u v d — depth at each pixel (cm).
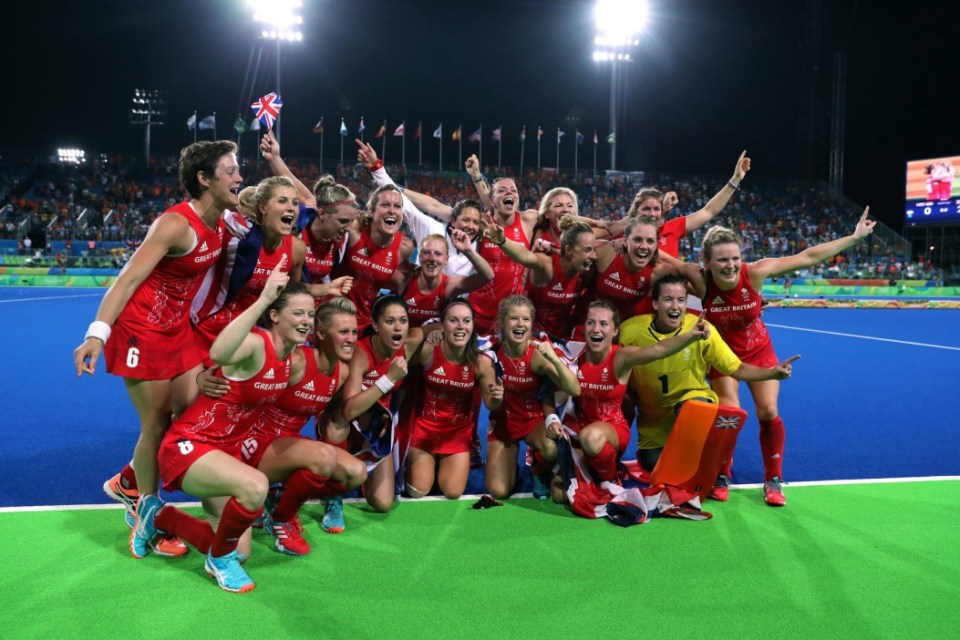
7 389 849
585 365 482
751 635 301
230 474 333
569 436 472
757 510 460
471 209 597
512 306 474
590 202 3850
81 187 3709
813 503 475
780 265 506
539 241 555
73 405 770
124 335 372
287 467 381
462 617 314
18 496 469
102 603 323
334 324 392
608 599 332
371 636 297
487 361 482
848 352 1313
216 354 332
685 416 444
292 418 408
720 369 486
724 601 331
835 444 649
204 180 370
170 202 3634
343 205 489
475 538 408
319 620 310
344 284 450
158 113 4359
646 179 4000
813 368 1122
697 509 445
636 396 521
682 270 524
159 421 384
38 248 3275
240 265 418
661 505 444
